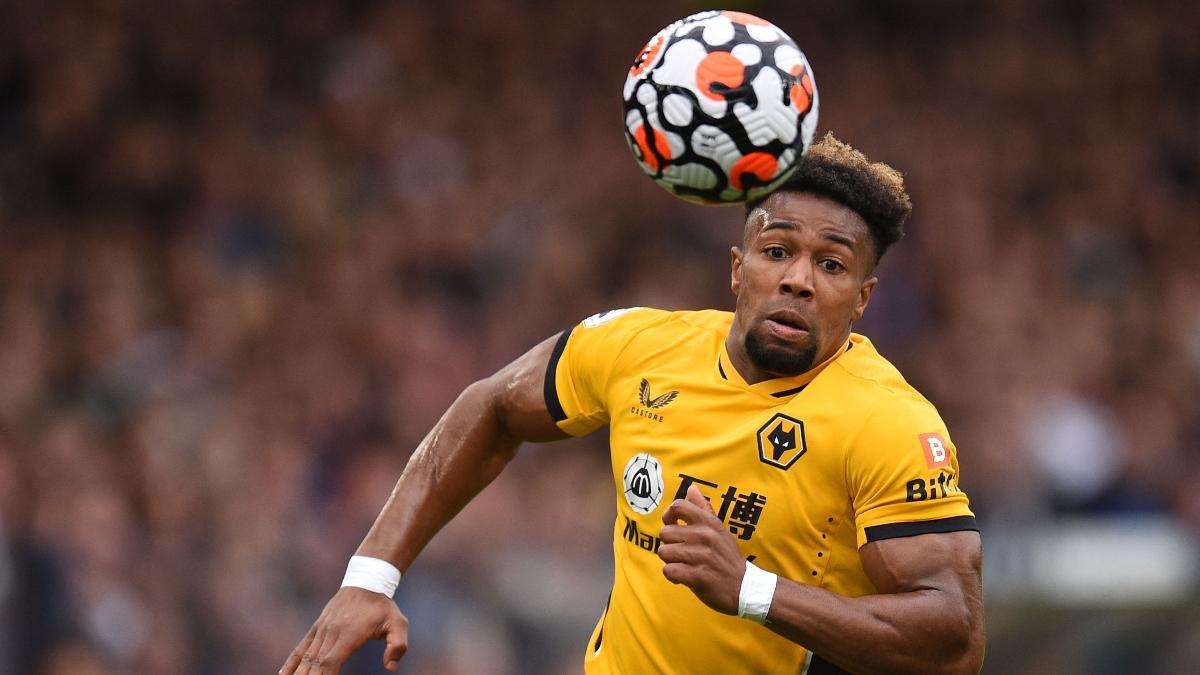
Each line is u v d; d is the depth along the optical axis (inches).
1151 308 2105.1
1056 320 1984.5
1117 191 2289.6
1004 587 1537.9
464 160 2055.9
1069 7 2507.4
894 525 504.4
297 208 1905.8
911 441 509.7
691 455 534.9
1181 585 1517.0
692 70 504.7
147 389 1561.3
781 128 503.5
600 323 579.8
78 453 1386.6
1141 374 1948.8
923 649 489.1
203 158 1972.2
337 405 1612.9
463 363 1753.2
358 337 1737.2
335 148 2038.6
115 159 1956.2
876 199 521.3
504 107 2151.8
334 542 1467.8
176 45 2069.4
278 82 2107.5
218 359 1663.4
